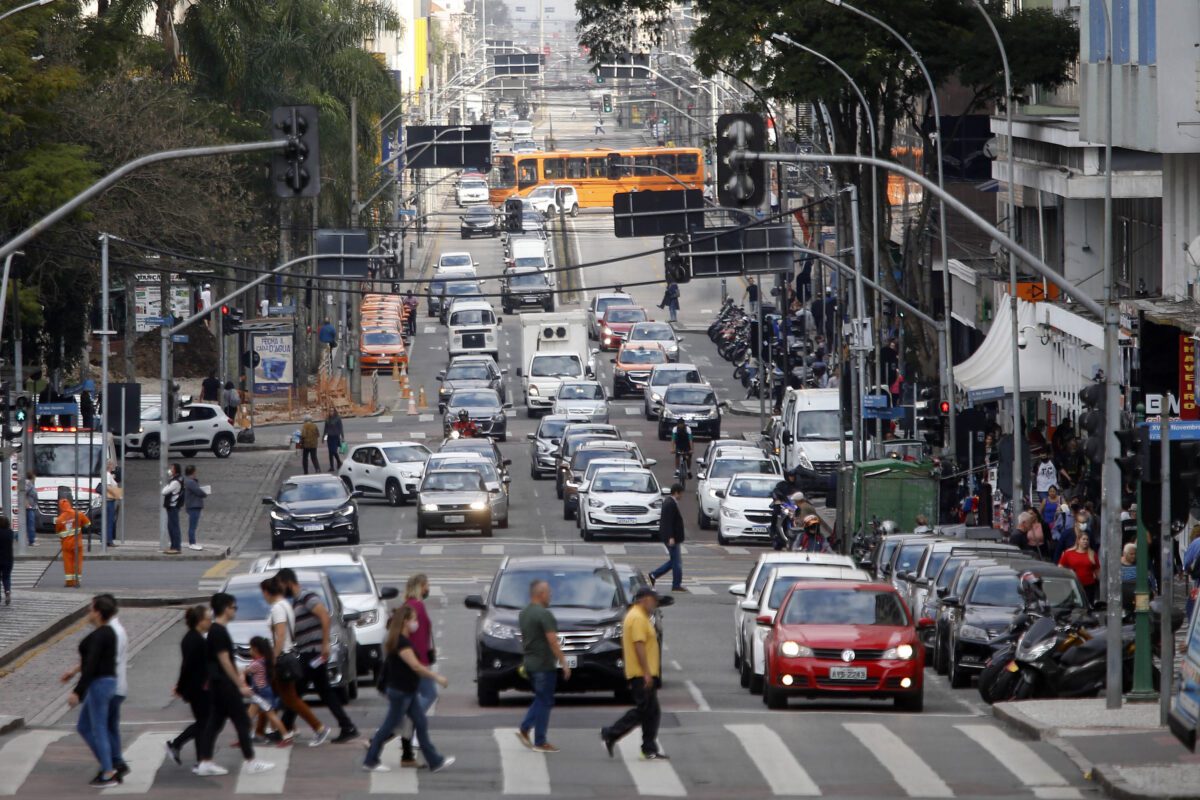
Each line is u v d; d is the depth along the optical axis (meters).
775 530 122.50
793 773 48.41
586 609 65.69
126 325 169.00
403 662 48.88
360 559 76.00
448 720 60.84
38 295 142.62
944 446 121.81
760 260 119.94
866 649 62.44
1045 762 49.66
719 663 79.50
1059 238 145.50
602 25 166.38
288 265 121.00
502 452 183.12
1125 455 58.12
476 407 190.12
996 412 149.38
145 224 157.75
